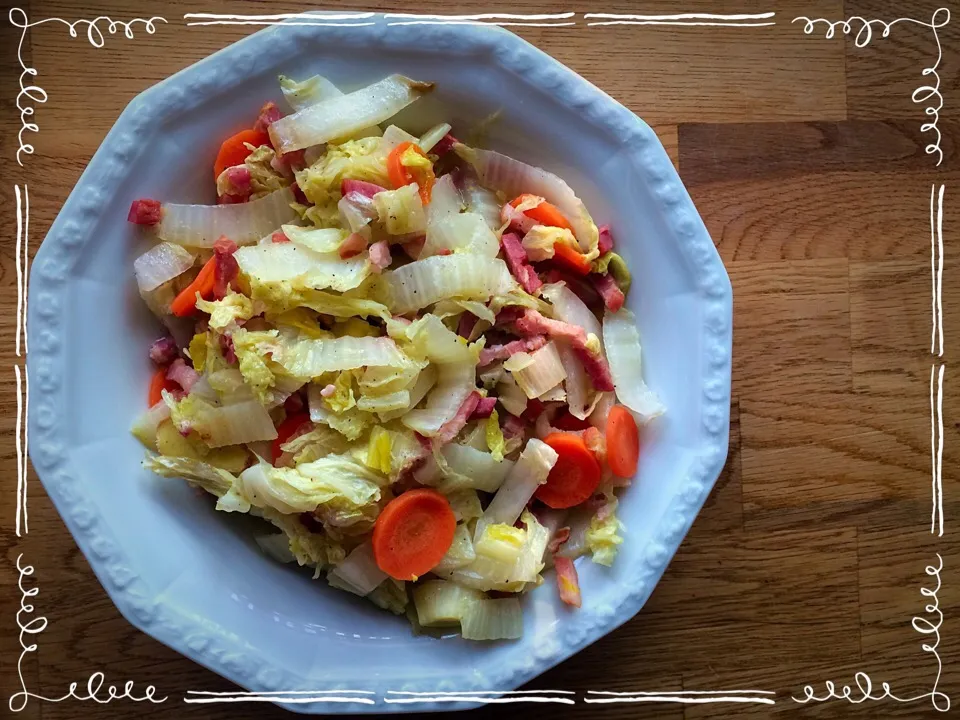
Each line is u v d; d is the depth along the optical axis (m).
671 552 0.26
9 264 0.27
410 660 0.26
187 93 0.24
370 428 0.25
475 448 0.26
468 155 0.27
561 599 0.26
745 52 0.29
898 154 0.30
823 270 0.29
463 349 0.25
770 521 0.30
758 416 0.30
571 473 0.26
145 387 0.26
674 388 0.26
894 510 0.30
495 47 0.24
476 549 0.26
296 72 0.25
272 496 0.24
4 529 0.28
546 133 0.26
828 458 0.30
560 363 0.26
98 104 0.27
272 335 0.25
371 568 0.26
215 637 0.25
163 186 0.25
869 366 0.30
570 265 0.27
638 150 0.25
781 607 0.30
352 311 0.25
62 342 0.24
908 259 0.30
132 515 0.25
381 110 0.25
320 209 0.26
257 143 0.26
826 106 0.29
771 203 0.29
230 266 0.25
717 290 0.25
